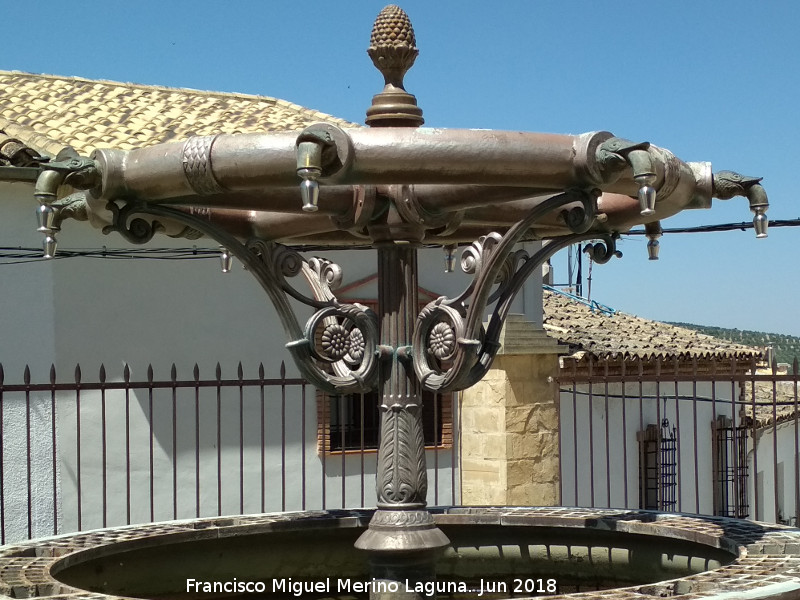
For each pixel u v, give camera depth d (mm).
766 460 23797
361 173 4086
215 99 17734
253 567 5719
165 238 13648
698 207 5031
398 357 4852
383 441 4852
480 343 4664
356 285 14531
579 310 20906
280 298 4969
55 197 4406
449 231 5109
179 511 13492
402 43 4793
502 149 4141
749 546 4766
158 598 5469
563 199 4508
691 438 20125
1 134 13422
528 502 13398
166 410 13500
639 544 5547
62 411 12945
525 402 13422
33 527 12695
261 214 5363
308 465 14312
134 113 16266
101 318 13188
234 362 13898
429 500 14773
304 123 16438
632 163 4184
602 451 17516
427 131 4109
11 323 12727
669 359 18078
